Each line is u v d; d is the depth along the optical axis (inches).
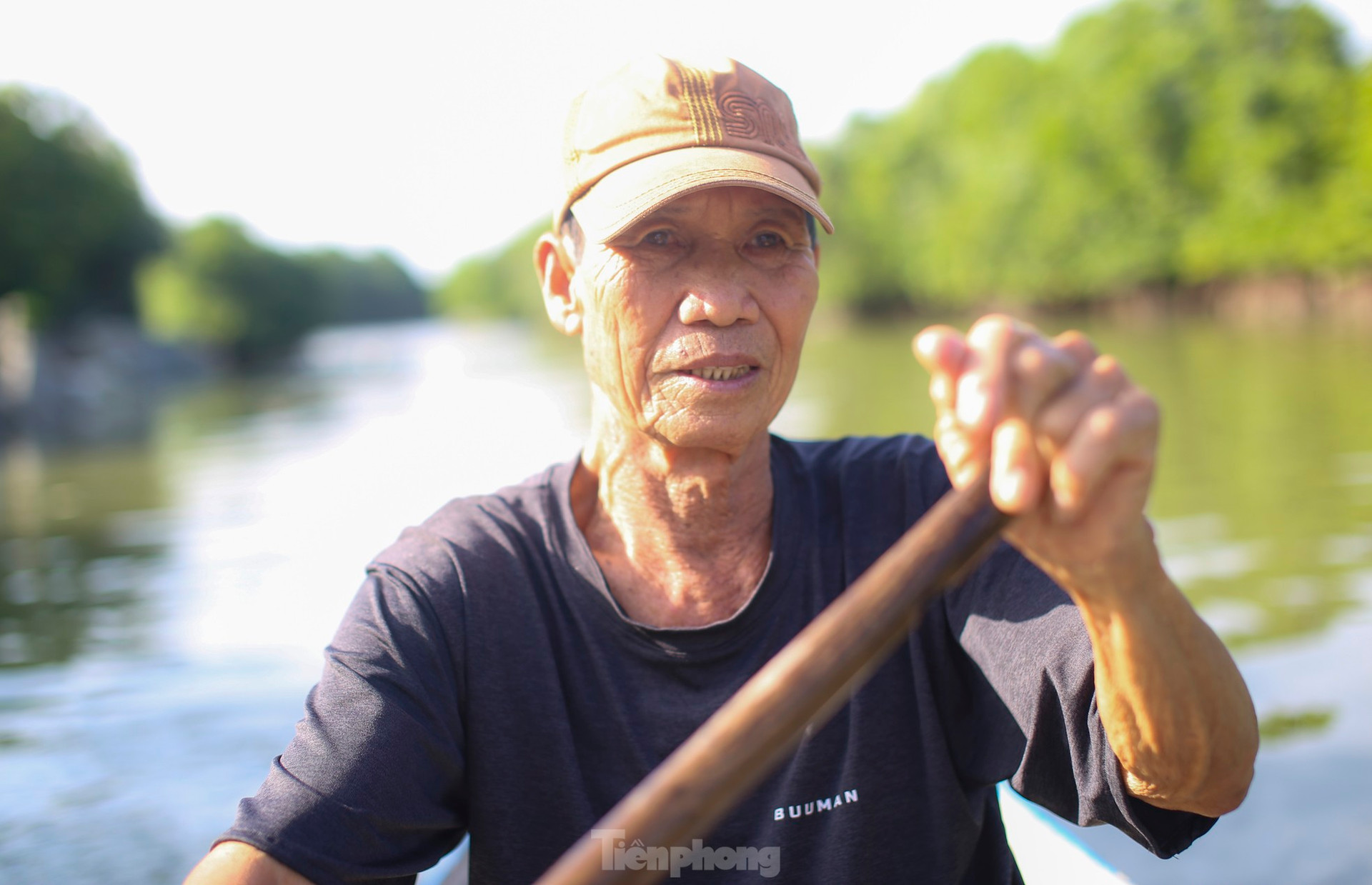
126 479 468.1
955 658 47.4
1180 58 1285.7
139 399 1061.8
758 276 47.7
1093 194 1382.9
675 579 49.7
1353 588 205.9
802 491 50.8
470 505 50.9
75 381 1033.5
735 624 46.2
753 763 22.7
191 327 1717.5
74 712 141.9
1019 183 1505.9
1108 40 1396.4
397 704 43.1
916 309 1964.8
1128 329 1216.8
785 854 44.7
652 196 45.8
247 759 118.6
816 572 48.7
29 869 89.0
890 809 45.7
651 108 47.7
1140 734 34.5
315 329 2123.5
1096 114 1373.0
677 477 48.6
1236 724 34.5
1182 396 540.4
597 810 45.4
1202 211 1288.1
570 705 46.3
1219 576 223.8
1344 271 1143.0
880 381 730.2
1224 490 311.0
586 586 47.0
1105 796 39.3
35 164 1312.7
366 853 41.3
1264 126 1214.3
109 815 100.5
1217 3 1278.3
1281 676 164.1
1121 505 26.7
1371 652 169.3
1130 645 31.4
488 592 46.9
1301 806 123.2
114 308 1489.9
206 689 153.8
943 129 1877.5
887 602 23.4
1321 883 107.9
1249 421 441.1
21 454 622.8
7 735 130.0
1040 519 27.3
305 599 225.5
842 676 23.0
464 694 45.9
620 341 47.8
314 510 350.9
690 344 46.4
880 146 2007.9
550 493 50.6
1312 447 366.6
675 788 22.4
